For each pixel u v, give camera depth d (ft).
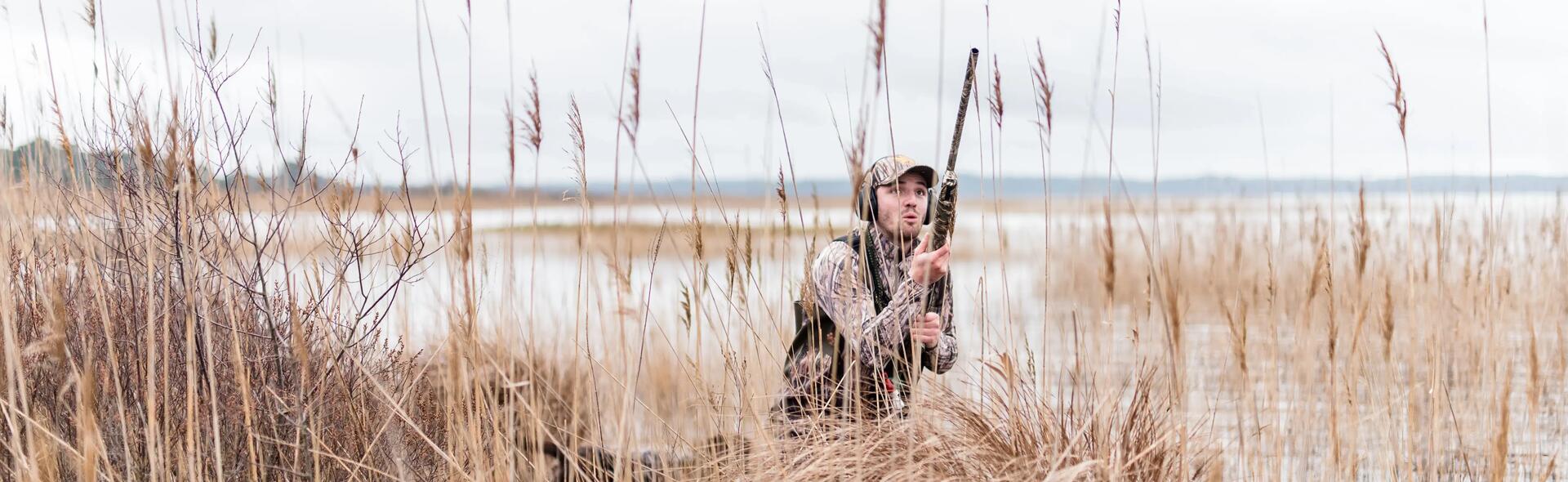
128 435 9.34
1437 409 11.90
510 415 10.12
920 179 10.72
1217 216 23.06
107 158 9.86
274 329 9.66
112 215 9.89
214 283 10.04
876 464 10.19
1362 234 10.20
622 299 9.62
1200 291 22.99
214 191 9.64
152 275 8.65
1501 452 9.41
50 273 10.03
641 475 10.56
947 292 11.19
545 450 12.03
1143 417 10.44
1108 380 9.88
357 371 10.15
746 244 10.38
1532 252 18.62
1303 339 14.96
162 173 9.07
